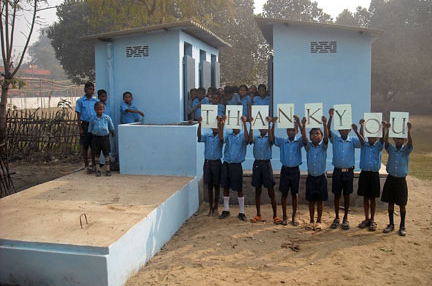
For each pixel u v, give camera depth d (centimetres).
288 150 624
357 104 774
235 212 723
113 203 568
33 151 1207
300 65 777
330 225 636
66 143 1217
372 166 602
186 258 507
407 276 451
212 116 657
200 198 777
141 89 874
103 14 1678
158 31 852
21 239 437
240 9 2389
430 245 543
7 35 1032
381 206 739
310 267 477
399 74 2553
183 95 883
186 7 1622
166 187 658
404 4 2581
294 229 614
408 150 575
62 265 420
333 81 775
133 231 463
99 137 752
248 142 648
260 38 2466
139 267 479
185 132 743
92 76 2912
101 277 408
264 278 449
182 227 645
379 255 510
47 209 545
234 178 654
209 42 1113
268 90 843
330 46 770
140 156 770
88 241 425
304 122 611
